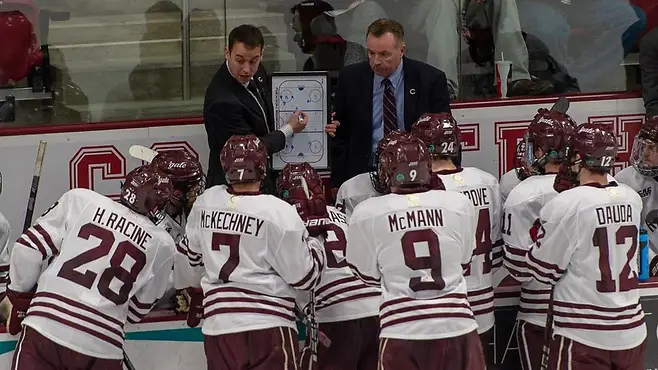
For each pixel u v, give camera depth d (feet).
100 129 60.49
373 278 44.96
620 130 66.08
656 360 53.42
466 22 64.28
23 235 46.01
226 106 54.85
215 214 45.52
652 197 57.77
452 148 49.90
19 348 44.78
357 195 54.85
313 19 62.75
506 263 50.44
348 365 49.44
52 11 60.08
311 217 47.98
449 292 43.70
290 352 45.21
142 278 46.01
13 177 59.98
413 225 43.68
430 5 64.03
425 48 64.44
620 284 46.50
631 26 67.00
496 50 64.69
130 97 61.77
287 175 49.03
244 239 45.01
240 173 45.39
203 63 62.39
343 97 58.34
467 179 50.06
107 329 45.19
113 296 45.27
